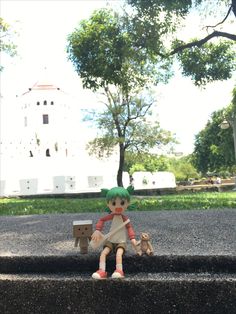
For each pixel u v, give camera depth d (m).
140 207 8.24
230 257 2.92
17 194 27.41
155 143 26.11
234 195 15.13
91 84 14.45
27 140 30.78
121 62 13.81
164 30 14.07
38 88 42.16
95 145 26.72
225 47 15.87
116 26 13.87
